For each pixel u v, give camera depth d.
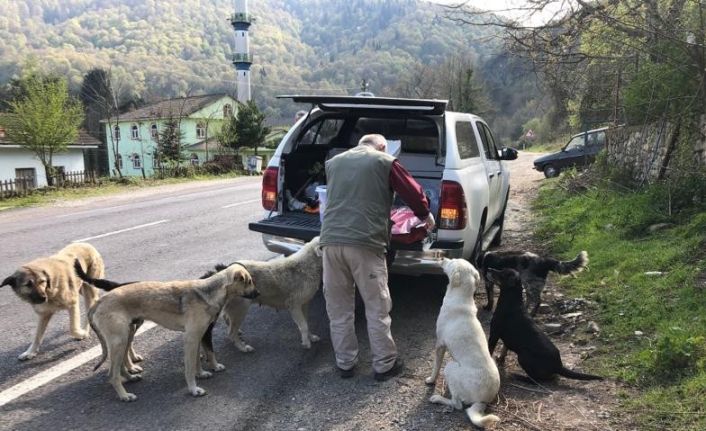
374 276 4.25
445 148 5.74
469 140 6.59
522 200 14.24
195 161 42.00
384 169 4.25
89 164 52.78
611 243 7.42
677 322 4.69
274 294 4.85
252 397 4.09
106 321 3.97
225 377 4.43
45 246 9.13
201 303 4.18
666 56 7.93
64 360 4.65
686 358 4.03
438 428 3.65
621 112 11.91
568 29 7.93
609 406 3.84
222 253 8.56
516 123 61.78
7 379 4.30
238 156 34.66
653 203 8.41
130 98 65.38
